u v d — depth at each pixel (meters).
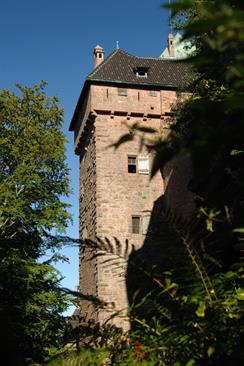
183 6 1.10
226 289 2.57
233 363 2.22
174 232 2.40
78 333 2.54
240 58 1.15
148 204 30.16
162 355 2.25
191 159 1.32
